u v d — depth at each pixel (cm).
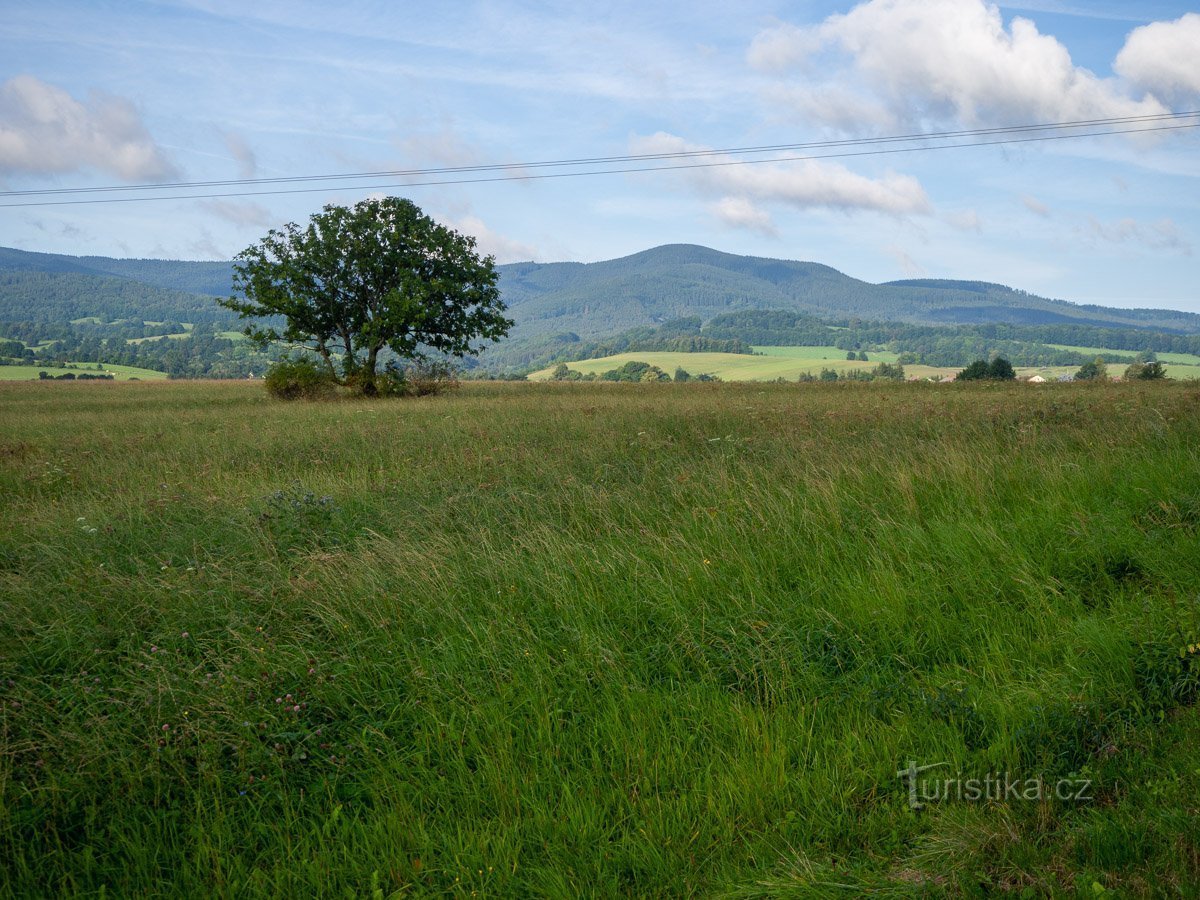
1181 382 3391
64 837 334
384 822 327
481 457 1109
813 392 3042
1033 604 473
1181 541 517
